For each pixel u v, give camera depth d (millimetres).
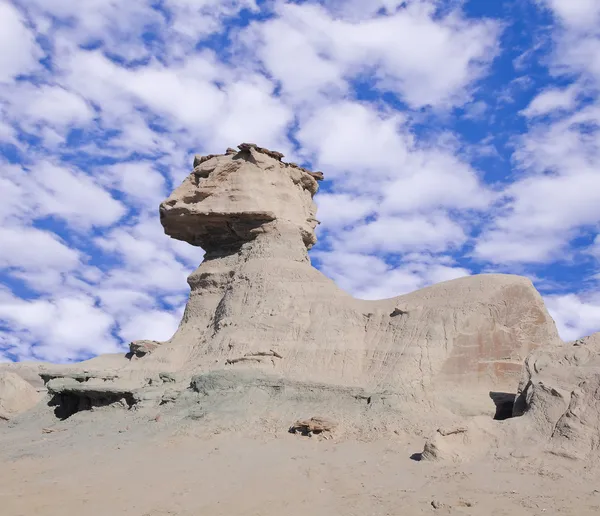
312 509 16625
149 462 21172
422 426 22484
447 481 17688
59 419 30922
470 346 25656
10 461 22516
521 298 26812
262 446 22125
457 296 27250
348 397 24594
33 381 45625
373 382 25578
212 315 32688
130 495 18125
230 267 33812
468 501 16078
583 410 19188
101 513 16797
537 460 18281
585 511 15234
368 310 29219
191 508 17031
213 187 34375
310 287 30938
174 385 28047
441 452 19281
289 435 23000
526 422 19984
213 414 24234
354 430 22891
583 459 17922
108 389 28922
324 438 22500
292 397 25188
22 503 17578
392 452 20750
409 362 25375
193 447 22422
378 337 27781
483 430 20125
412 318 27312
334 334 28156
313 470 19469
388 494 17156
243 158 34875
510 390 25438
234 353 28234
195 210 34094
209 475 19547
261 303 30172
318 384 25234
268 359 27500
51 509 17109
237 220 33969
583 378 20297
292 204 35062
